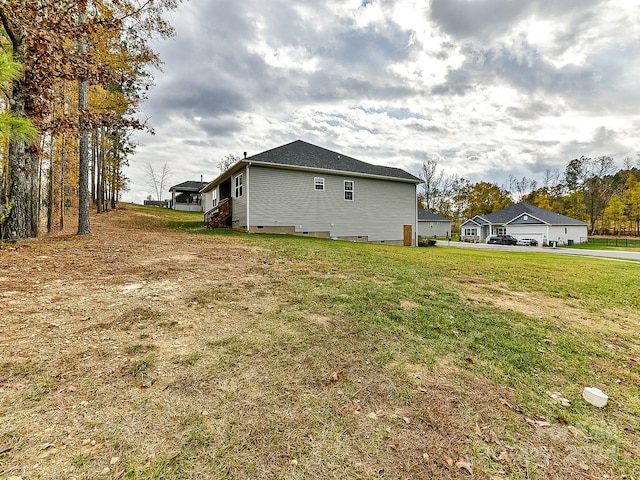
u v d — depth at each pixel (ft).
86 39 27.04
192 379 7.37
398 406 7.09
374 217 55.72
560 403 7.85
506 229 114.21
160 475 4.80
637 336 12.91
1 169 32.96
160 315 10.94
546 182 169.07
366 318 12.15
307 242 35.32
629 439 6.70
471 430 6.52
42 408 5.99
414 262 27.02
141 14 30.55
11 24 19.27
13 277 13.84
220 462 5.15
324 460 5.39
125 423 5.79
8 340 8.43
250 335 9.95
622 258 52.06
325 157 54.85
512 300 17.19
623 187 137.18
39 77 21.06
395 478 5.16
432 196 170.60
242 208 47.24
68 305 11.20
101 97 42.50
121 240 28.09
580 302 17.72
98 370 7.41
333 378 7.95
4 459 4.82
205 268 18.44
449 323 12.53
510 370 9.24
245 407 6.56
